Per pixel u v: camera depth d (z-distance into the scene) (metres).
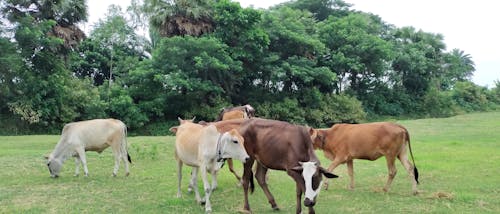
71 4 28.98
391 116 47.28
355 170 12.12
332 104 41.00
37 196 9.20
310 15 45.28
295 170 7.20
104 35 39.50
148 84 33.00
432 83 54.41
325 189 9.85
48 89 28.44
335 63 41.44
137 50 42.16
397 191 9.65
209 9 34.22
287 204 8.61
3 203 8.66
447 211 8.01
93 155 13.81
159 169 12.18
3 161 12.83
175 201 8.57
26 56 27.64
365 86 48.56
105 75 40.62
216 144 7.89
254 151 8.11
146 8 33.94
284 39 37.72
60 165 10.97
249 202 8.77
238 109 12.99
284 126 7.96
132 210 8.12
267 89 40.00
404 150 9.54
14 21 27.17
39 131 29.33
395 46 51.91
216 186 9.64
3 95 27.78
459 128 24.73
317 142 10.34
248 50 34.75
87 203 8.63
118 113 31.94
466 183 10.26
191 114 33.66
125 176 11.21
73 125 11.08
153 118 34.44
